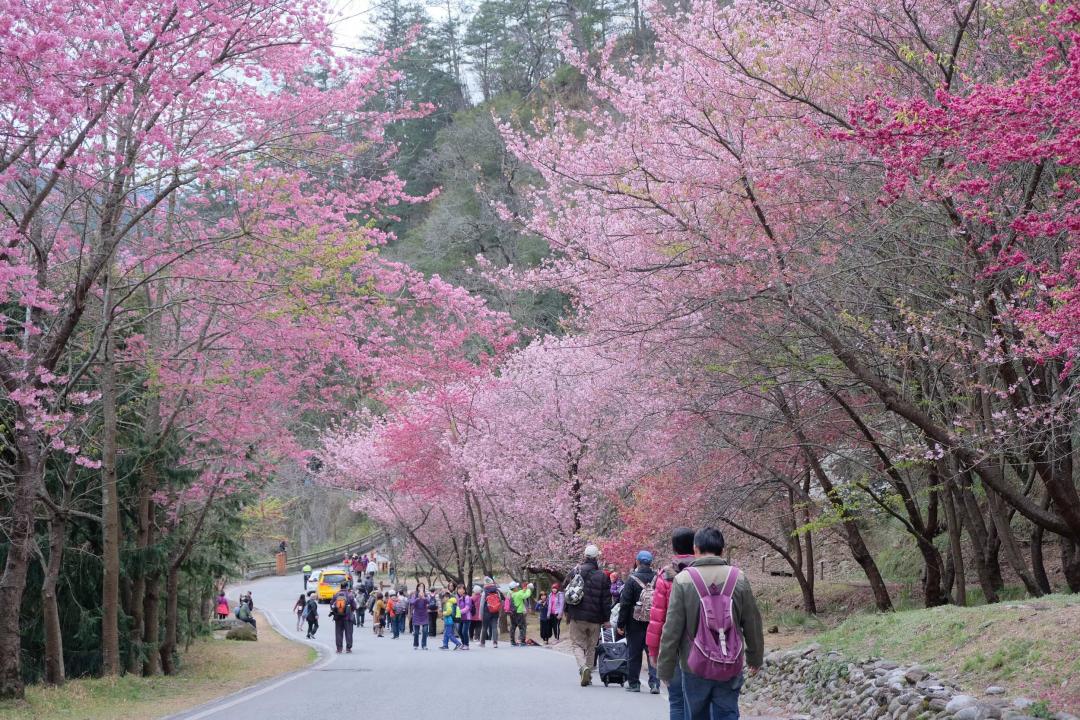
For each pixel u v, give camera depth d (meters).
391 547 45.81
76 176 13.88
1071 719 6.79
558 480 27.73
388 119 16.31
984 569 16.28
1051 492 11.41
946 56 11.65
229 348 17.94
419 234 54.88
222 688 15.79
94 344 15.05
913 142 7.96
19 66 11.35
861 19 12.66
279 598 53.94
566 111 15.82
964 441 12.12
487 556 35.72
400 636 33.59
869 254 12.56
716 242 12.70
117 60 12.25
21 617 17.66
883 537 28.52
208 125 15.00
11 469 14.44
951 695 8.12
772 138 12.77
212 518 24.11
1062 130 7.51
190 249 14.80
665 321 13.54
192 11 12.55
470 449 28.58
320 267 15.35
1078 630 8.45
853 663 10.34
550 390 26.47
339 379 19.61
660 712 10.10
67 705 12.94
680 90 12.87
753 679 12.77
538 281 16.70
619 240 14.51
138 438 18.92
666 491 18.78
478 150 55.16
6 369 12.66
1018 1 11.79
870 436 14.80
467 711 10.30
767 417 16.09
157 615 19.73
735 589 6.16
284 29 13.90
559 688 13.00
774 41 12.73
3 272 12.68
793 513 20.97
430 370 18.61
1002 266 9.31
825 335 11.99
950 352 12.38
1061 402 10.65
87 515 16.34
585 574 13.49
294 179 15.35
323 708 10.86
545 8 61.06
